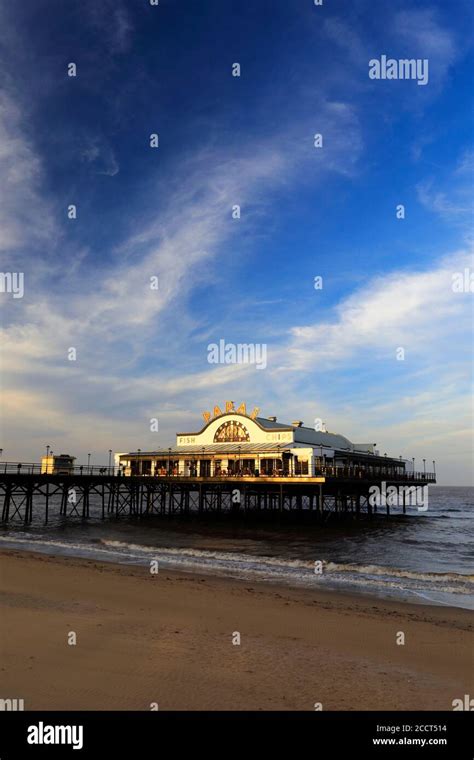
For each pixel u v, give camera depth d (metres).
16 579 20.56
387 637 14.05
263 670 11.11
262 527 52.84
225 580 22.42
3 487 55.06
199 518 58.94
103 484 61.94
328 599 18.95
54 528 50.12
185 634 13.62
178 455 63.41
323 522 53.53
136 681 10.23
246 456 59.41
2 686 9.86
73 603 16.78
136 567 25.58
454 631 14.82
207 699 9.55
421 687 10.55
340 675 11.04
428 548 39.94
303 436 65.19
